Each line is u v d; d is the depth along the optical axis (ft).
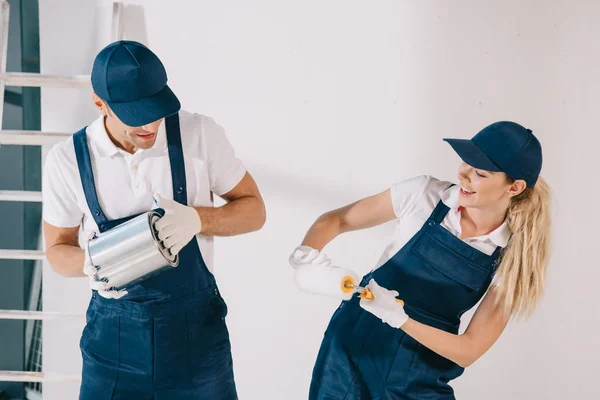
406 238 6.87
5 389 10.99
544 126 9.46
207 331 6.71
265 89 9.38
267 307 10.05
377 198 7.04
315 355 10.18
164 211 5.96
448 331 6.84
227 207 6.58
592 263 9.82
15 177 10.32
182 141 6.37
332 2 9.14
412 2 9.14
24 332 10.87
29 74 8.63
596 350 10.09
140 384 6.64
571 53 9.25
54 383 10.36
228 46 9.25
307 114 9.46
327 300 9.98
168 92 5.88
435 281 6.70
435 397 6.82
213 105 9.43
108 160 6.27
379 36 9.24
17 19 9.61
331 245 9.92
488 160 6.13
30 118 10.18
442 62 9.30
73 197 6.45
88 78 8.62
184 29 9.18
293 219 9.80
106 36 9.14
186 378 6.64
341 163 9.62
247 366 10.26
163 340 6.51
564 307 9.96
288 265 9.91
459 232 6.63
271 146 9.56
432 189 6.84
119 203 6.39
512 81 9.34
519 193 6.34
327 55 9.29
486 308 6.55
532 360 10.15
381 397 6.72
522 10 9.16
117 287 6.06
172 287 6.46
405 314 6.21
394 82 9.37
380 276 6.89
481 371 10.26
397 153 9.58
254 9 9.15
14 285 10.64
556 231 9.73
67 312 9.95
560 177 9.60
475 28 9.21
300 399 10.35
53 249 6.55
